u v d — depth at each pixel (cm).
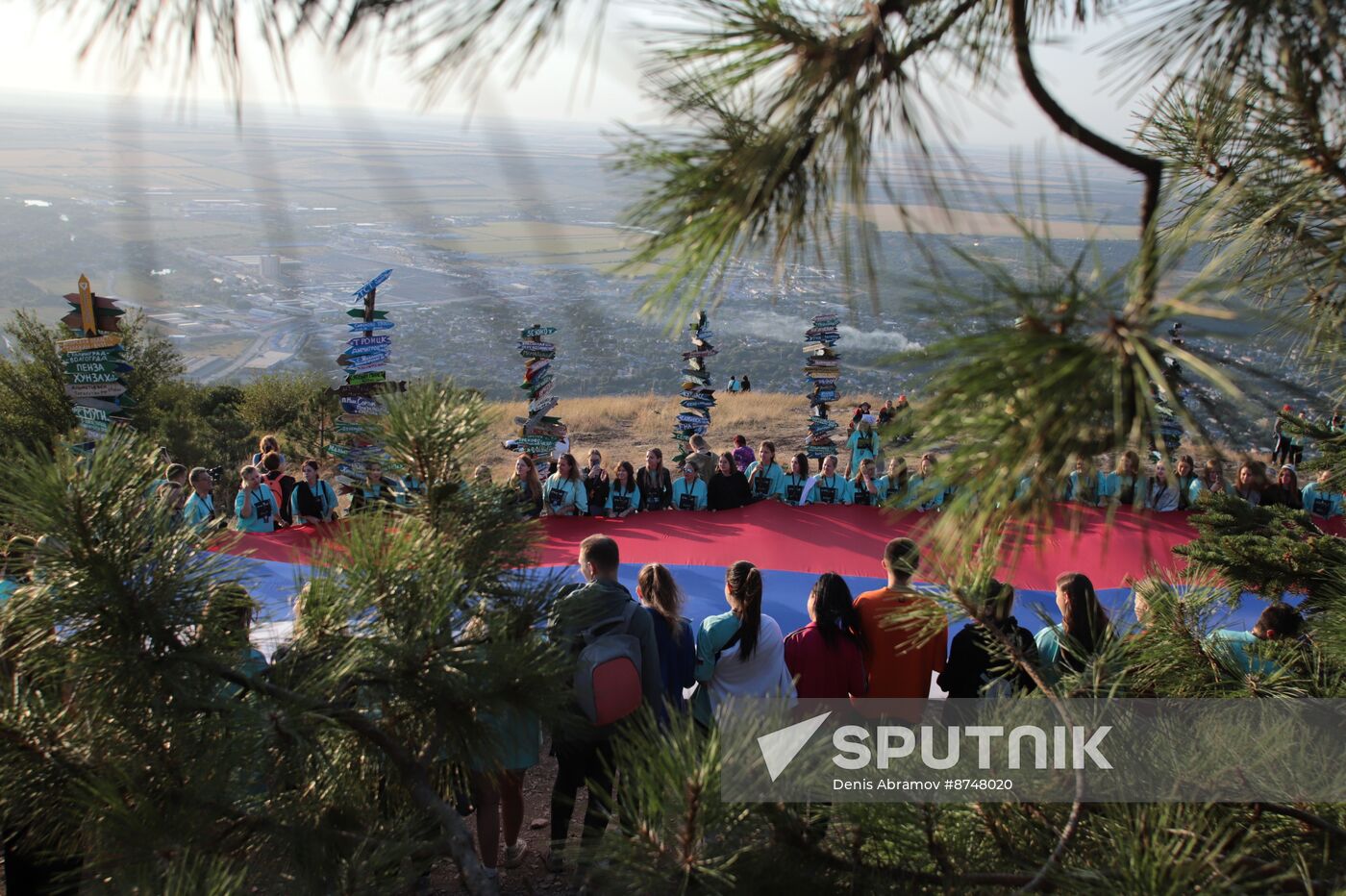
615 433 2097
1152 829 150
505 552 220
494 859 407
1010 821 167
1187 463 587
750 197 103
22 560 174
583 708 311
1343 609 228
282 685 186
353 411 905
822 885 153
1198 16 121
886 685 393
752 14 106
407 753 193
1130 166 119
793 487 967
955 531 109
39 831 179
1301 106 124
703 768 150
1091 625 235
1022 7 112
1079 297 96
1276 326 129
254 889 170
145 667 173
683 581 778
